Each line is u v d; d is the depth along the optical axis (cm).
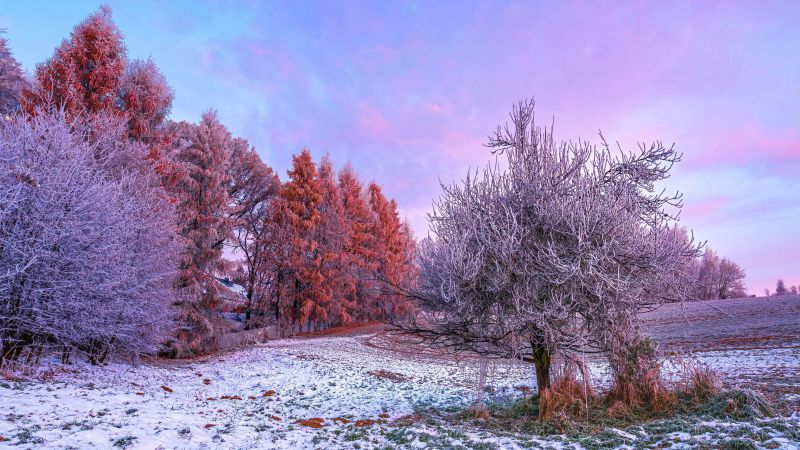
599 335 869
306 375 1728
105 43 1820
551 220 865
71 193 1040
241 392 1356
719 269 7712
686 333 2602
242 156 3950
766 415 687
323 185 4297
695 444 571
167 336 1728
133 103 1930
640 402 841
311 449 696
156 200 1758
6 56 2836
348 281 4356
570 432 725
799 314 3058
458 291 852
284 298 3719
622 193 902
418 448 689
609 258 818
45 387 954
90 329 1110
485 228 909
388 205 5656
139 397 1027
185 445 662
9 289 954
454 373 1822
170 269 1666
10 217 969
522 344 902
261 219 4203
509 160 1005
